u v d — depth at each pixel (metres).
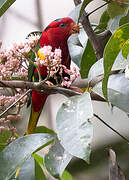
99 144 8.95
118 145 8.78
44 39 6.91
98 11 9.21
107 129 9.05
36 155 5.27
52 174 3.72
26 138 4.38
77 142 3.43
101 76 4.98
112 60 3.91
